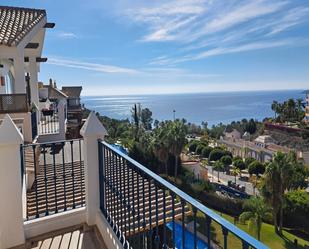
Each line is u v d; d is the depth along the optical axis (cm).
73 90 3634
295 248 1869
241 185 3559
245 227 2080
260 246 108
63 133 1099
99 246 312
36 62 1373
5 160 304
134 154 3112
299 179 2491
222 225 130
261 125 7688
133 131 4100
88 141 349
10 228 309
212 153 4678
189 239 235
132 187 252
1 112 903
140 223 254
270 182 2169
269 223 2312
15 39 974
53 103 1728
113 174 306
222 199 2595
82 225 358
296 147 5428
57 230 347
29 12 1202
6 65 1361
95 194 354
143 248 240
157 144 3116
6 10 1181
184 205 170
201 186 2800
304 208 2152
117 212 294
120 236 280
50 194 526
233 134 7075
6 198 306
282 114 7844
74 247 310
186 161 3734
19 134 308
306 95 7594
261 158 5044
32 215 430
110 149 305
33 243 319
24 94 932
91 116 357
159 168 3212
